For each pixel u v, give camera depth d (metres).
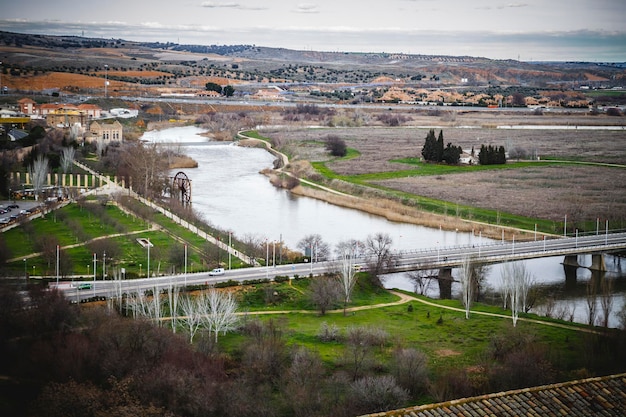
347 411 199.75
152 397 197.88
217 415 196.88
